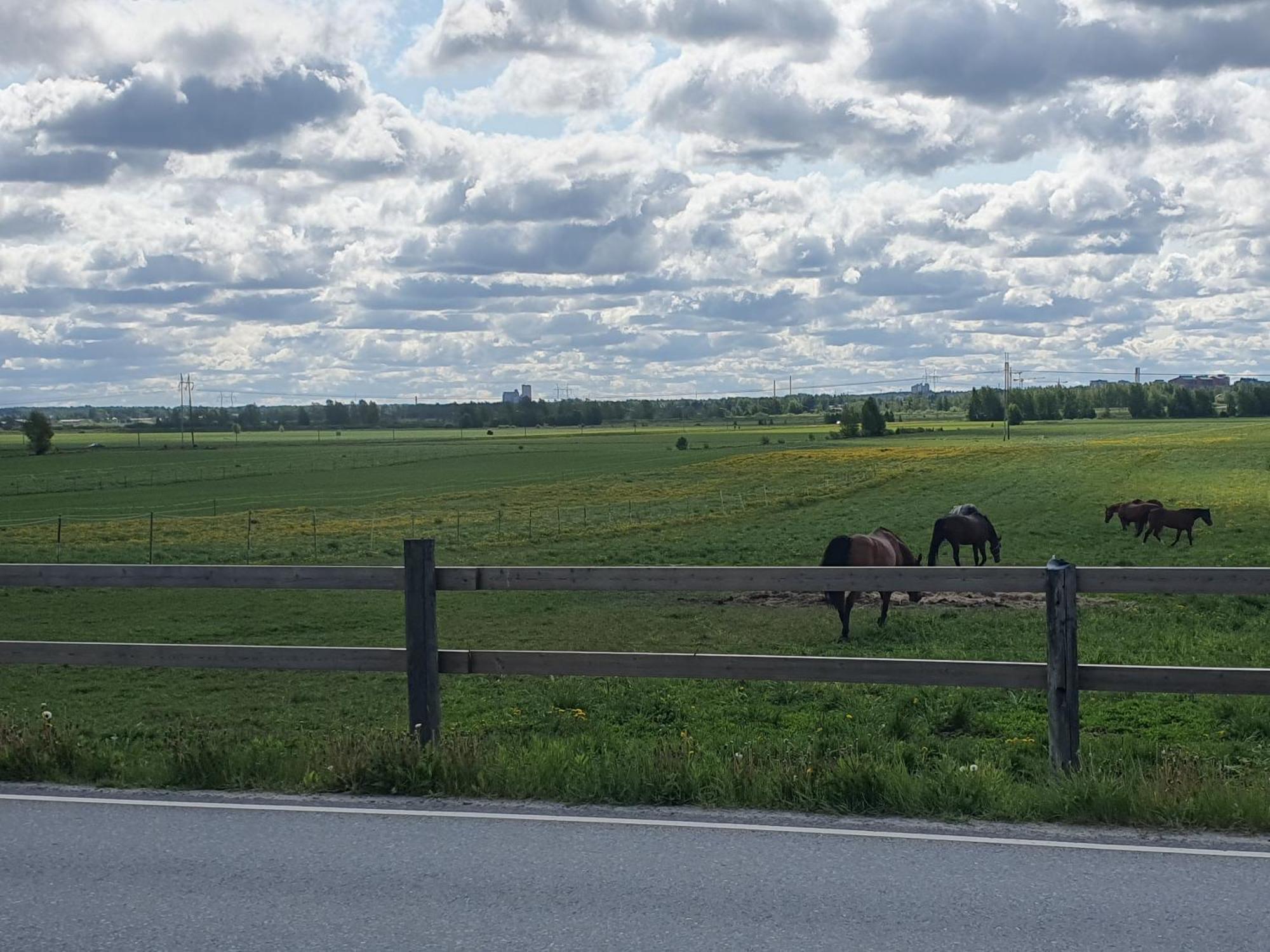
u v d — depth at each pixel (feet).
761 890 18.66
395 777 25.08
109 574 28.17
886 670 25.67
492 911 17.81
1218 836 21.66
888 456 360.28
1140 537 132.16
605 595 86.53
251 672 56.75
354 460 419.13
